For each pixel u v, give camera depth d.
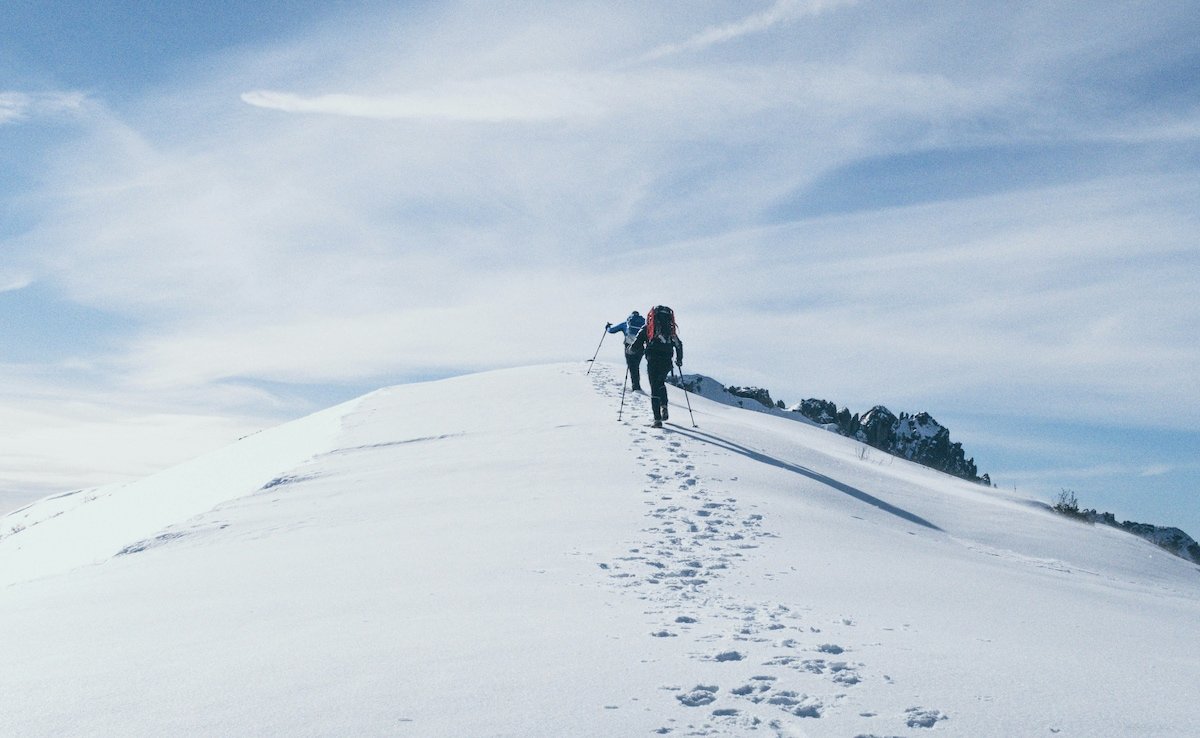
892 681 4.76
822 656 5.21
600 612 6.30
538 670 4.73
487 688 4.40
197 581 7.88
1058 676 5.11
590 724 3.91
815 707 4.25
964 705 4.41
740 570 8.14
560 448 15.65
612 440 16.31
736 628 5.89
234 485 19.84
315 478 14.53
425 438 17.83
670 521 10.41
